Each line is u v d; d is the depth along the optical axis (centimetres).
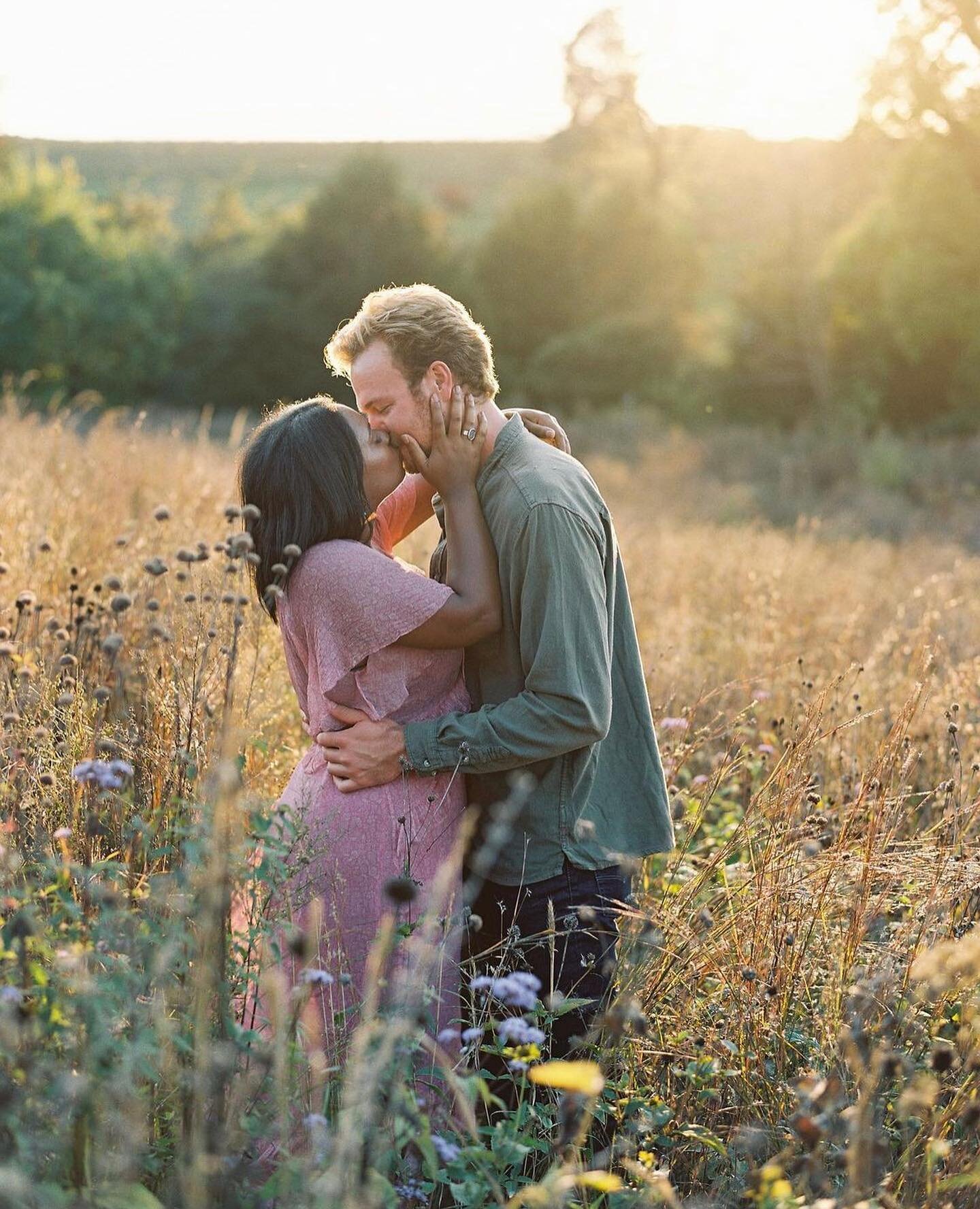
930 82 2514
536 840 231
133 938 163
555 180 3916
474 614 225
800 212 2873
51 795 208
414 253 3581
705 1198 190
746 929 244
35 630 302
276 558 231
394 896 154
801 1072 215
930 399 2617
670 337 3394
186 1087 160
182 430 969
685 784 347
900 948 228
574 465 236
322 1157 148
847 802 314
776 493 1848
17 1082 146
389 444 235
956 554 1010
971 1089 201
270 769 289
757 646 490
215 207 4619
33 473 512
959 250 2498
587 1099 180
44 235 3058
